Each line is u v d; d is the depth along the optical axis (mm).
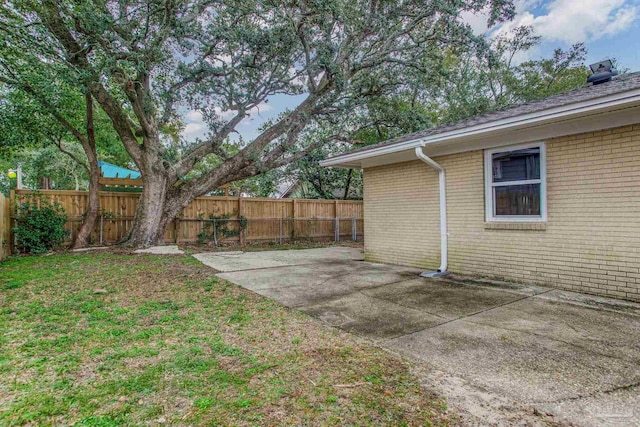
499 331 3414
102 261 7344
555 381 2410
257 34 8648
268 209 12633
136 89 8852
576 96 5152
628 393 2242
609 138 4617
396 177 7664
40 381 2412
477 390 2309
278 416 2012
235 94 9344
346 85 10734
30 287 5074
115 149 16328
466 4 9062
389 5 9641
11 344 3045
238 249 10711
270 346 3064
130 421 1960
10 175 10281
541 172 5301
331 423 1946
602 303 4348
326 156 14062
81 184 21906
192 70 8516
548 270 5242
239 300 4602
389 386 2361
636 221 4395
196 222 11312
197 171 19750
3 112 8531
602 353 2865
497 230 5863
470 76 14961
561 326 3535
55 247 9125
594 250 4766
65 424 1937
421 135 6684
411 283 5672
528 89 15992
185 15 8234
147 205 9477
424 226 7074
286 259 8508
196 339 3199
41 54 7355
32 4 7027
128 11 7758
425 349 2996
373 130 14484
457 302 4504
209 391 2291
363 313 4055
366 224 8391
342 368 2635
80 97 9469
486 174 6000
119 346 3027
